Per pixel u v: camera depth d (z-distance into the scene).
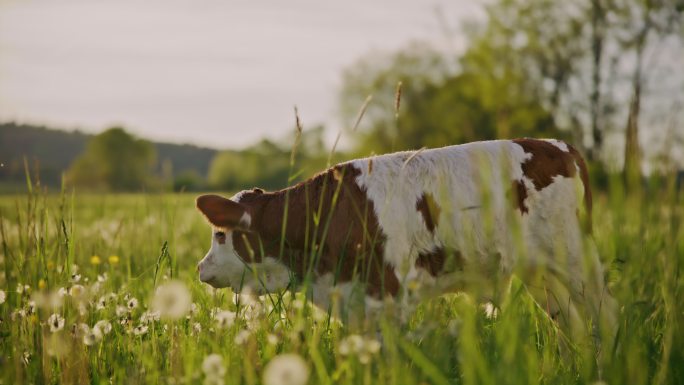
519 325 3.41
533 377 3.16
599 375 3.75
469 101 34.09
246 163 51.31
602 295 4.53
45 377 3.79
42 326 3.94
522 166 4.61
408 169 4.63
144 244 7.43
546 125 29.66
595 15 27.53
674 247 3.76
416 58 38.28
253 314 4.29
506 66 30.33
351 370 3.26
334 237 4.62
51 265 4.93
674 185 3.81
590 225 4.77
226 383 3.32
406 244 4.52
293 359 2.68
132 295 5.57
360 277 4.51
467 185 4.54
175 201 6.43
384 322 3.48
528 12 29.28
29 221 4.63
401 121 38.41
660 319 4.62
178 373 3.50
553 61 29.12
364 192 4.62
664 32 24.45
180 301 3.48
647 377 3.42
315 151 41.16
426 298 4.42
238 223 4.83
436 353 3.31
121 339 4.17
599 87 27.72
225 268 4.95
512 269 4.63
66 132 104.38
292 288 4.27
